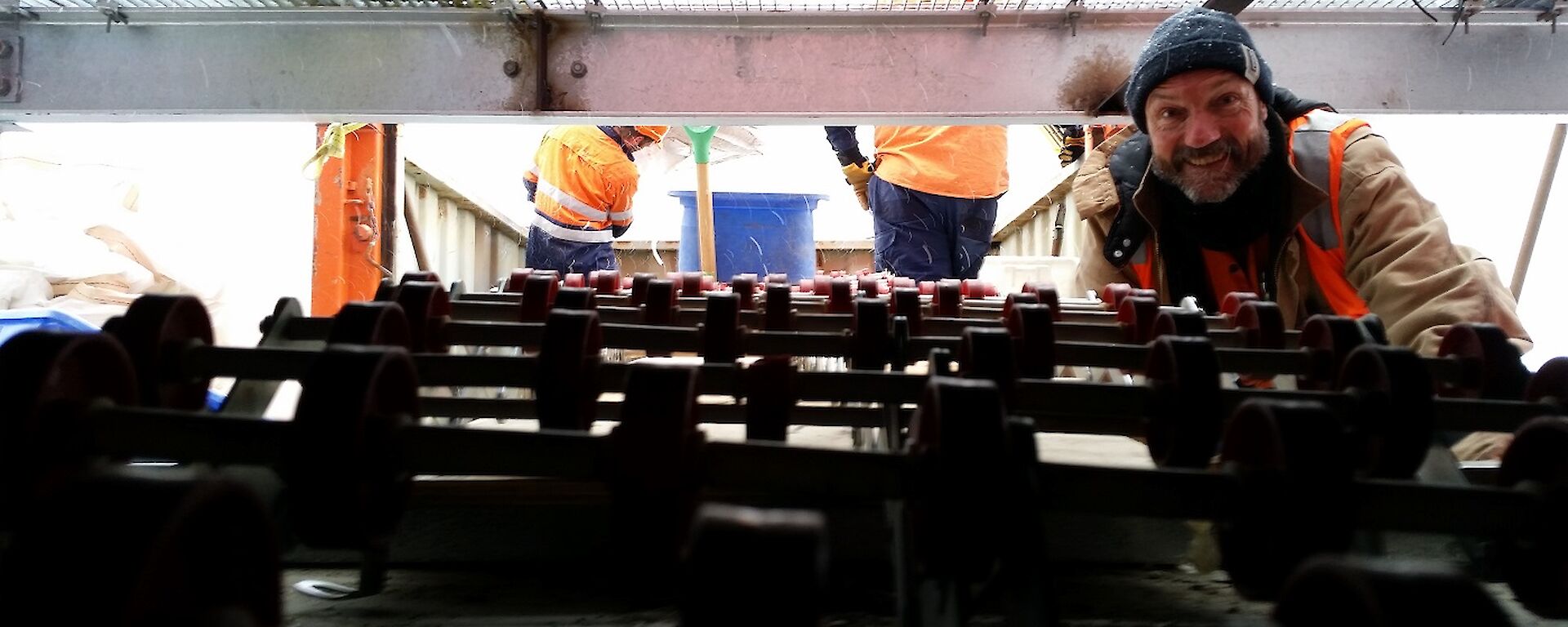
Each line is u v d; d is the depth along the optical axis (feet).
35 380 3.13
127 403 3.67
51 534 2.22
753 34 8.42
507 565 5.18
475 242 22.61
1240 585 3.41
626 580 3.23
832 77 8.48
